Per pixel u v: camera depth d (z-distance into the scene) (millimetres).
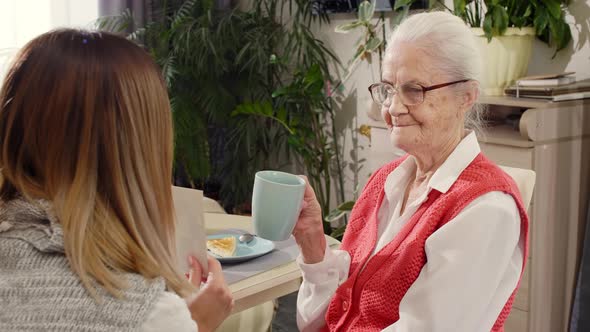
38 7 3980
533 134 2424
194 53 3873
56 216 793
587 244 2508
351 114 4105
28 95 812
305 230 1420
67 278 749
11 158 827
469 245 1188
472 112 1469
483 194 1236
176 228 1053
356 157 4113
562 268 2621
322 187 4367
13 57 846
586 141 2619
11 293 737
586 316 2525
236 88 4199
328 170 4203
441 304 1178
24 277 746
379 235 1460
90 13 4152
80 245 758
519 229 1244
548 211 2535
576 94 2555
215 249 1714
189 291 854
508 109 2857
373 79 3898
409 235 1308
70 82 803
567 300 2662
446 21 1296
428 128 1310
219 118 4074
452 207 1257
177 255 1072
